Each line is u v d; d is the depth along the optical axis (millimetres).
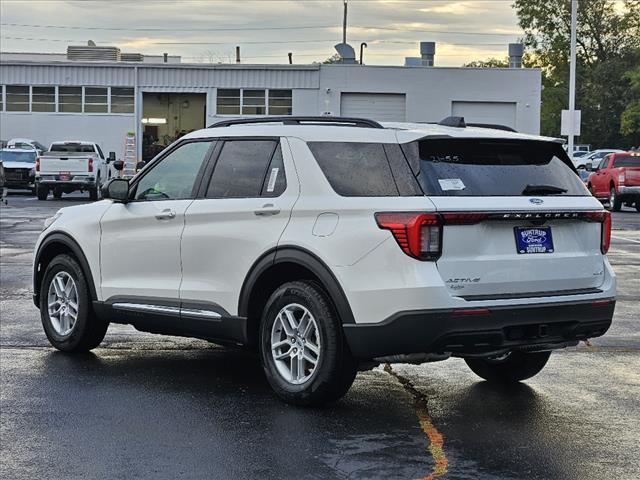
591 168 44812
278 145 6684
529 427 6098
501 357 7344
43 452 5445
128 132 49062
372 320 5875
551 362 8242
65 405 6543
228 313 6801
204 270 6980
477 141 6266
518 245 6113
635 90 75438
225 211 6820
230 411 6402
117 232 7734
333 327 6152
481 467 5234
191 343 8938
